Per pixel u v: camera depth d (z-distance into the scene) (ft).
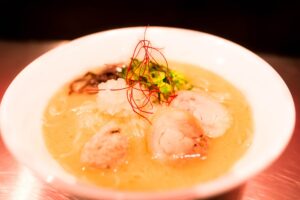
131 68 1.14
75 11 1.69
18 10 1.67
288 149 1.13
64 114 1.05
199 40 1.18
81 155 0.90
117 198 0.65
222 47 1.14
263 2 1.61
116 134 0.92
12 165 1.07
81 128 1.01
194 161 0.89
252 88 1.04
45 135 0.97
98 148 0.88
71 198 0.97
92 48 1.17
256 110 1.00
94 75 1.16
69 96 1.11
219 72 1.15
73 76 1.14
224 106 1.05
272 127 0.87
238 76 1.10
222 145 0.94
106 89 1.06
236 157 0.90
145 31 1.20
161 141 0.91
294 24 1.64
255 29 1.69
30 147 0.83
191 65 1.20
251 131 0.96
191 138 0.91
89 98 1.11
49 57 1.08
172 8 1.68
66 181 0.69
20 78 0.97
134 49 1.20
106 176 0.86
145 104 1.04
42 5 1.66
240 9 1.65
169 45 1.20
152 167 0.89
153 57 1.20
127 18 1.72
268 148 0.77
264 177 1.04
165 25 1.73
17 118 0.89
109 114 1.04
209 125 0.98
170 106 1.03
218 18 1.69
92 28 1.75
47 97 1.05
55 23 1.73
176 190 0.66
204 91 1.11
